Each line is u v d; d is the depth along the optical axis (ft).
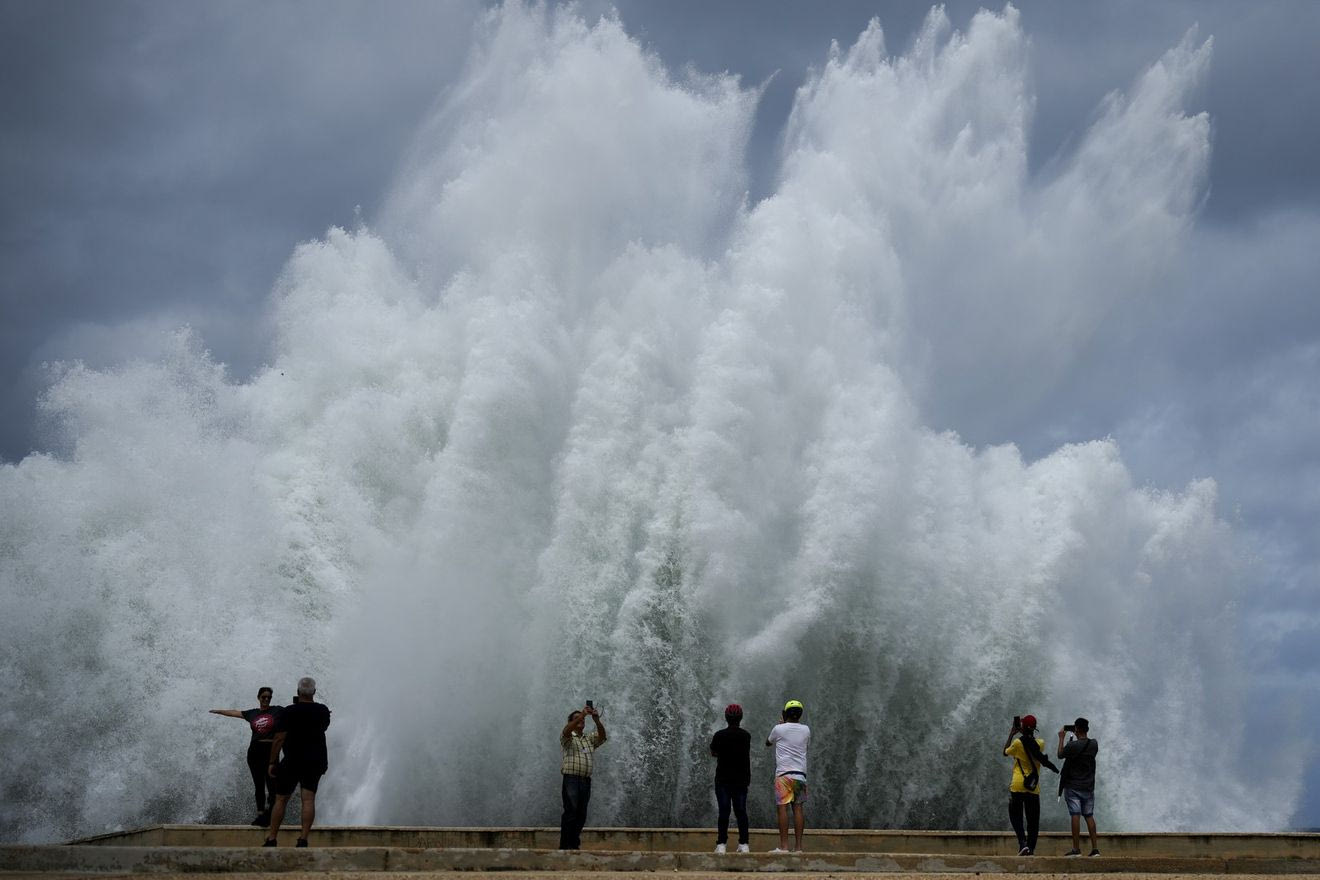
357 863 40.06
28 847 38.40
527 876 38.29
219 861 39.19
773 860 43.01
